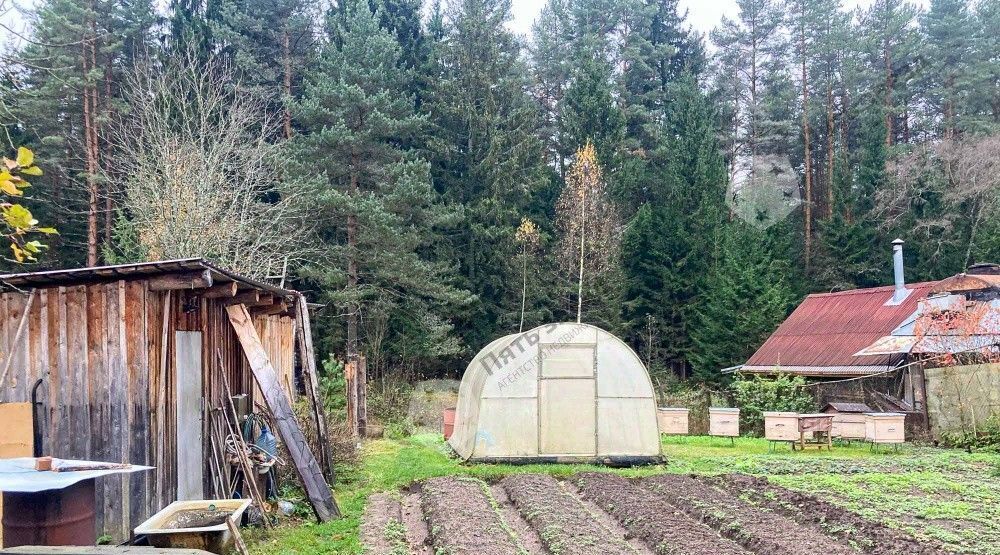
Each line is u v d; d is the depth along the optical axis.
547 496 11.97
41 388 9.00
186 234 19.92
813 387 21.28
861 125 40.09
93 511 6.80
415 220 29.38
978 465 15.33
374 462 15.74
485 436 15.24
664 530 9.62
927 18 40.91
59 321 9.09
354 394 18.83
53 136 24.92
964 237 34.69
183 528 7.32
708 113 40.44
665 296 35.31
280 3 30.86
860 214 37.53
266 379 10.77
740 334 30.84
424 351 29.97
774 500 11.69
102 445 8.87
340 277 26.27
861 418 17.48
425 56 35.81
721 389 28.78
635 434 15.57
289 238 23.12
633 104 43.00
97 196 25.45
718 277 33.31
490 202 33.06
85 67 25.23
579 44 44.12
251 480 10.12
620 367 15.73
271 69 30.22
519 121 35.50
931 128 40.09
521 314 33.06
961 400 18.70
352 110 27.64
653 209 38.47
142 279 9.02
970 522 10.29
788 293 34.22
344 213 26.69
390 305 28.72
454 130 34.75
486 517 10.41
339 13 31.50
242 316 11.06
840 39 40.44
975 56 39.06
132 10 28.67
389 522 10.34
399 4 35.44
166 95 24.28
